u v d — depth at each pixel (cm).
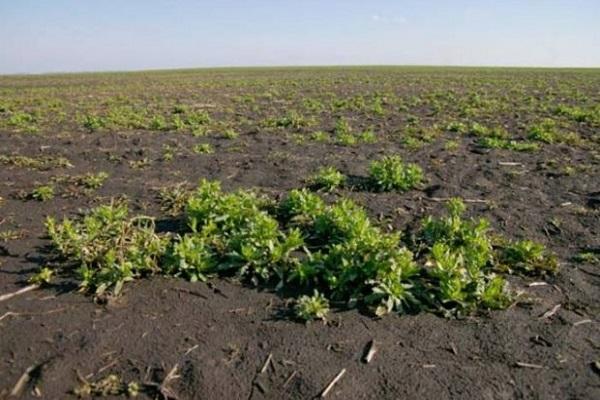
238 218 620
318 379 381
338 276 496
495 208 722
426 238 603
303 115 1689
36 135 1322
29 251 580
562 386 374
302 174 910
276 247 530
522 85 3003
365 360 400
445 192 796
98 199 771
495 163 982
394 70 6019
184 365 393
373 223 668
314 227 626
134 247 533
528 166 959
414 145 1134
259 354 407
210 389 371
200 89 3008
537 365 396
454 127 1352
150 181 873
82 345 413
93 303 473
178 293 489
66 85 3594
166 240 573
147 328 437
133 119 1570
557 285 512
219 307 468
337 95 2456
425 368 393
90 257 532
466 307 461
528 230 649
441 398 363
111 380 375
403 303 471
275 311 463
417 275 514
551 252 587
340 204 674
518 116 1602
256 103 2119
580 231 641
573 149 1098
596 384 375
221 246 565
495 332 434
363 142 1202
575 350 412
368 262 489
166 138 1273
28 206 744
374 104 1941
